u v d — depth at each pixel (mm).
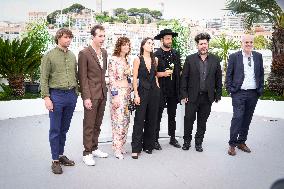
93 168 4113
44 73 3686
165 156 4633
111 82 4406
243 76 4543
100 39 4098
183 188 3561
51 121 3848
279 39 11039
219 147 5172
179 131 5629
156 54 4672
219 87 4762
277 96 10398
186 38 12742
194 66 4637
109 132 5277
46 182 3664
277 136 5961
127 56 4469
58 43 3760
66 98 3805
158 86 4555
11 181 3686
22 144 5203
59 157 4215
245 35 4535
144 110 4449
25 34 13062
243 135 4957
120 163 4312
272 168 4250
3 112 7613
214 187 3611
